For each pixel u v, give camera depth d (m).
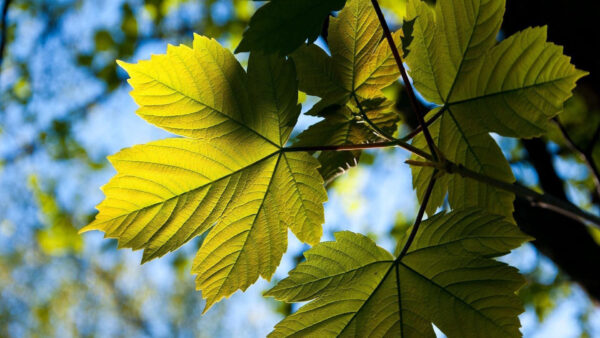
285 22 0.46
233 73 0.51
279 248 0.53
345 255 0.53
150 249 0.52
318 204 0.52
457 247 0.52
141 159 0.51
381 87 0.53
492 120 0.53
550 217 0.92
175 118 0.51
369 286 0.53
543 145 0.95
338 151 0.53
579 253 0.93
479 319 0.52
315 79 0.53
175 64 0.51
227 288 0.52
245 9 1.90
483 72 0.52
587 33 0.70
